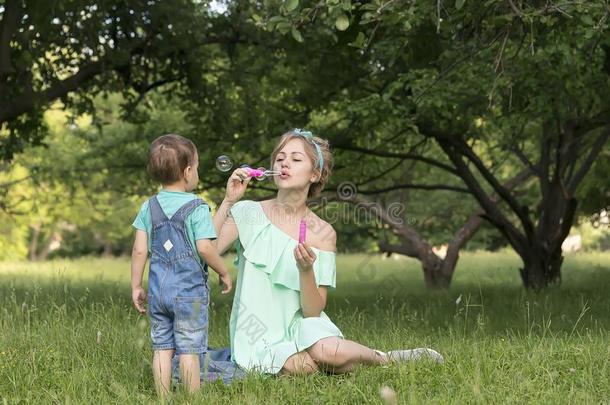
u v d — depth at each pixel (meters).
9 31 9.42
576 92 9.82
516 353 5.02
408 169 18.80
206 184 15.05
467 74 9.48
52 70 11.95
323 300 4.83
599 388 4.29
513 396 3.99
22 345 5.21
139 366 4.75
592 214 18.94
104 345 5.27
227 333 6.66
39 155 21.17
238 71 13.56
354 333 6.46
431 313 8.81
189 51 12.54
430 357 4.75
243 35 12.91
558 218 14.67
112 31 11.73
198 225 4.32
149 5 11.45
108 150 18.23
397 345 5.68
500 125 10.53
